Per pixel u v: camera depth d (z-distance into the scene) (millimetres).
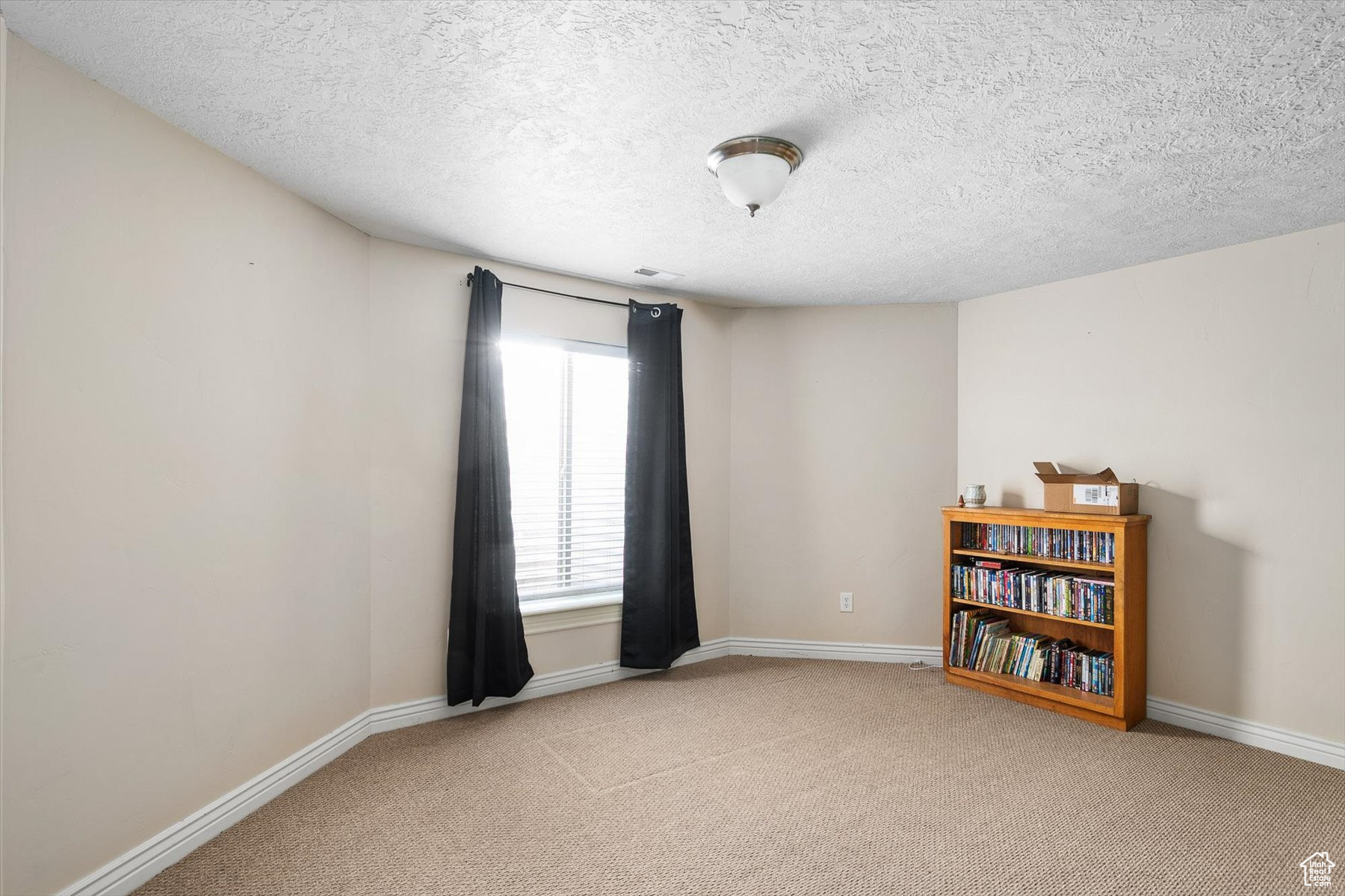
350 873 2104
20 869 1729
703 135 2227
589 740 3148
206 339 2297
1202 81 1879
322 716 2871
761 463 4617
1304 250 3047
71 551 1855
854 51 1761
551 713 3496
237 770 2412
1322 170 2438
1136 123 2123
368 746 3068
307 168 2496
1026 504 4020
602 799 2588
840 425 4531
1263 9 1568
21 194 1736
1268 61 1779
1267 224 2990
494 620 3479
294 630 2711
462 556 3391
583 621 3938
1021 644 3748
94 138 1922
